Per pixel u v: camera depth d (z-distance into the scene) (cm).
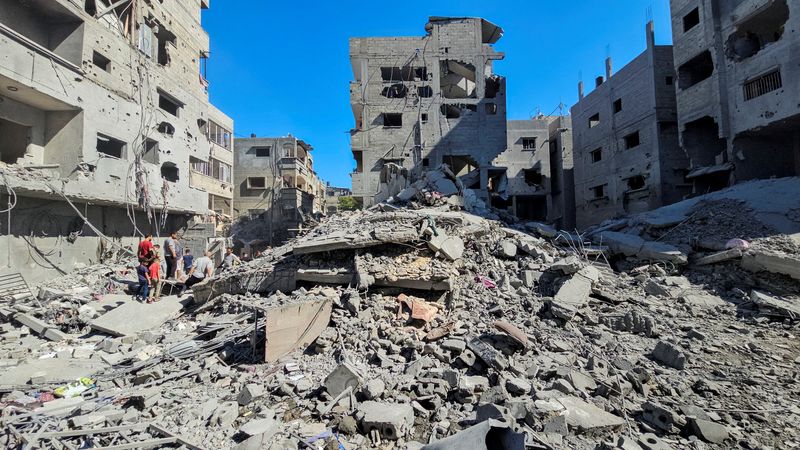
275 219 2984
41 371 545
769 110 1360
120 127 1509
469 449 261
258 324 653
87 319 806
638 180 2220
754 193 1198
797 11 1262
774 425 394
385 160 2406
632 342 609
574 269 790
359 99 2417
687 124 1770
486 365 496
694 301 801
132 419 400
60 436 362
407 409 393
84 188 1302
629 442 346
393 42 2425
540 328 628
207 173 2480
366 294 696
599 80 2605
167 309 842
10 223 1173
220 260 2075
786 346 602
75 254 1384
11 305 877
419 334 589
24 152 1285
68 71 1273
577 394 437
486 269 866
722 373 505
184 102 2000
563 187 3141
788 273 801
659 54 2011
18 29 1266
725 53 1551
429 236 805
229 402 431
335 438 363
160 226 1892
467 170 2930
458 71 2625
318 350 569
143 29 1700
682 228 1177
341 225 1064
